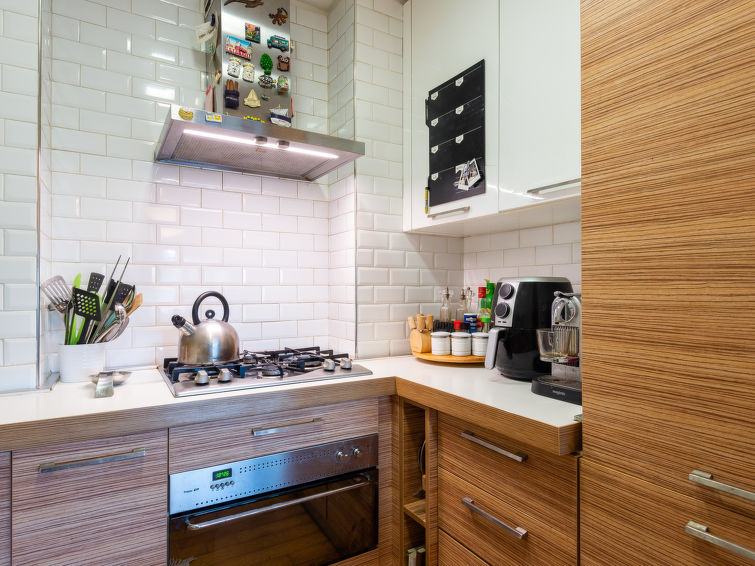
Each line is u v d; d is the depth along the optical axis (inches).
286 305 77.8
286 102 70.2
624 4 33.0
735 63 26.3
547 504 38.8
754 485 25.3
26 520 39.0
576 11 48.1
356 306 73.2
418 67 74.9
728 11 26.6
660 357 30.4
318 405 54.9
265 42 68.6
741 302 26.0
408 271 79.4
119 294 58.4
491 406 42.5
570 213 58.9
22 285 50.2
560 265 68.0
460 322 70.6
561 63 49.9
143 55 66.7
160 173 67.3
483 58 61.2
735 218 26.3
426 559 54.0
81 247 61.5
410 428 60.1
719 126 27.1
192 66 70.6
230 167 71.2
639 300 31.8
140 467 44.1
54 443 39.6
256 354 67.5
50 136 59.1
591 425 35.3
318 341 81.1
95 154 62.7
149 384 54.4
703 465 27.8
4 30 49.6
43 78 53.6
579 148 47.6
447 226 71.9
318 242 81.6
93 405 44.3
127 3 65.7
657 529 30.3
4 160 49.3
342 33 78.5
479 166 61.8
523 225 70.7
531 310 53.8
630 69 32.5
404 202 78.3
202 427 47.4
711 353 27.5
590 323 35.5
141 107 66.2
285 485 52.4
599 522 34.2
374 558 59.2
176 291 68.1
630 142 32.5
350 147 63.1
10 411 41.9
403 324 78.5
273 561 51.6
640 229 31.8
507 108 57.2
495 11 59.0
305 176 77.7
